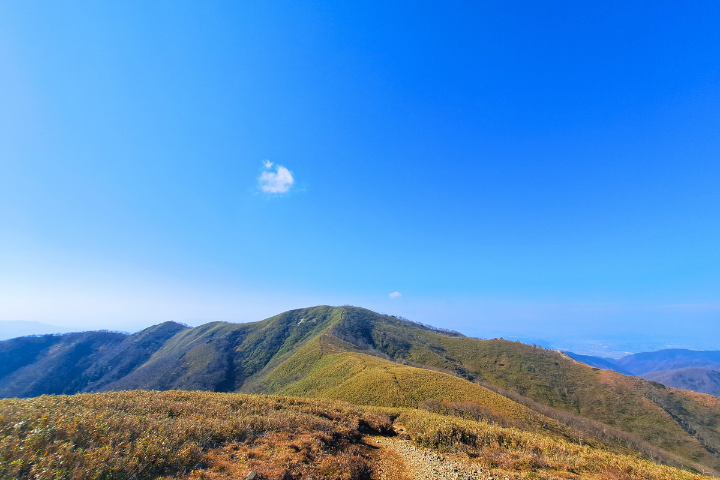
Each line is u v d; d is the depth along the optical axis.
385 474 13.27
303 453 12.10
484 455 15.89
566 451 16.17
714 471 54.78
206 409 18.31
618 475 12.91
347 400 54.94
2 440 8.86
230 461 10.56
